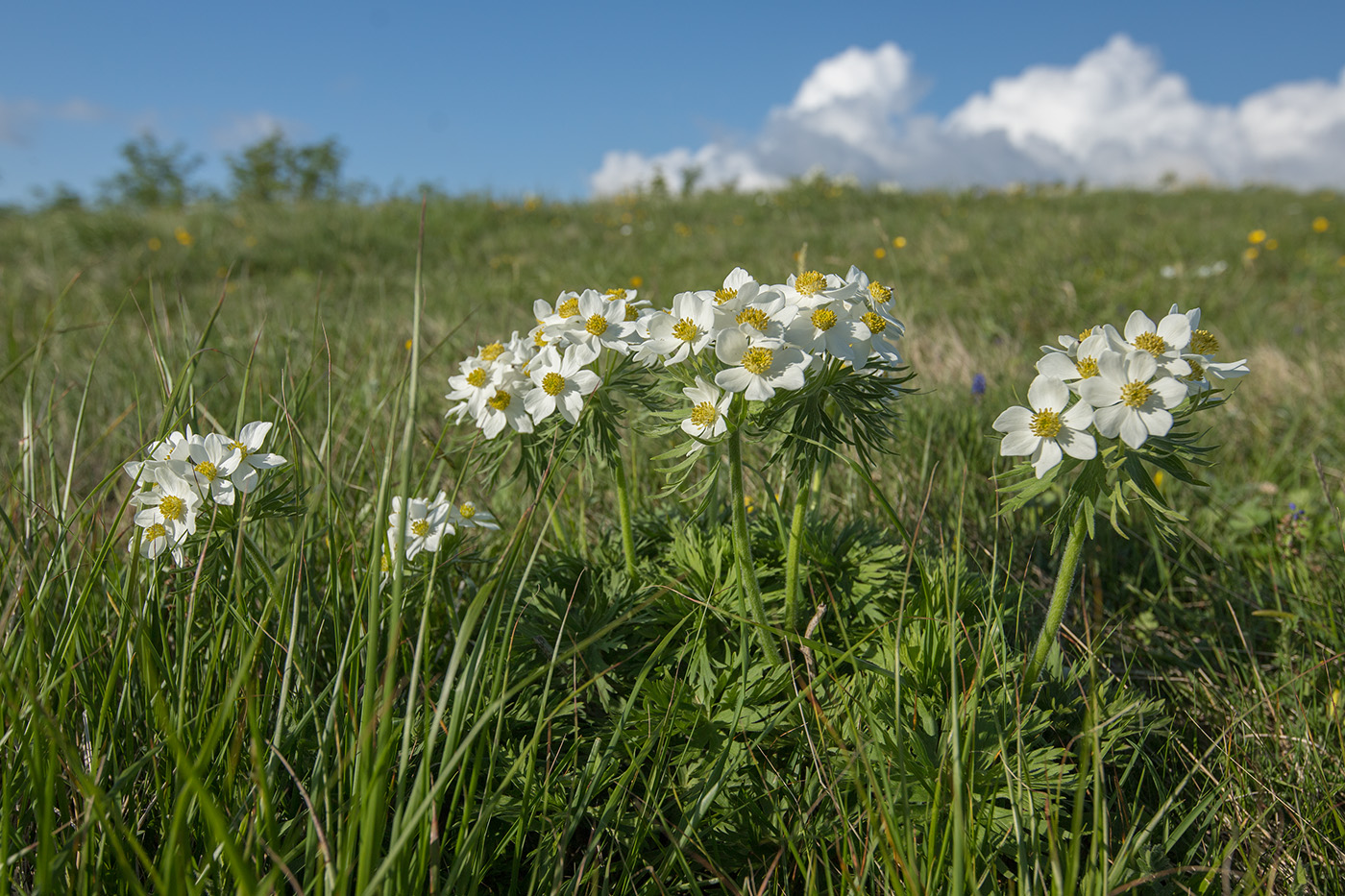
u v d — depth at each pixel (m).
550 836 1.51
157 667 1.62
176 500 1.58
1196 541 2.77
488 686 1.71
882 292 1.71
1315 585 2.56
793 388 1.46
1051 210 13.34
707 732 1.76
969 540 2.66
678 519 2.39
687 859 1.56
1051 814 1.41
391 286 8.65
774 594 2.04
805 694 1.60
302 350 4.29
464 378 1.91
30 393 2.17
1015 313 6.23
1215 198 15.12
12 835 1.32
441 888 1.38
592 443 1.85
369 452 2.83
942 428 3.30
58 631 1.64
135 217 11.84
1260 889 1.43
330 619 1.97
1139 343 1.44
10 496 2.35
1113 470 1.44
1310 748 1.77
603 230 12.65
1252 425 3.96
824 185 15.78
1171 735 1.85
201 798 1.00
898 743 1.42
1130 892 1.45
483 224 12.44
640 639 2.04
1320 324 6.16
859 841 1.50
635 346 1.74
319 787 1.35
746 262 9.23
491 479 1.98
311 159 40.62
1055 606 1.67
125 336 5.35
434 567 1.60
